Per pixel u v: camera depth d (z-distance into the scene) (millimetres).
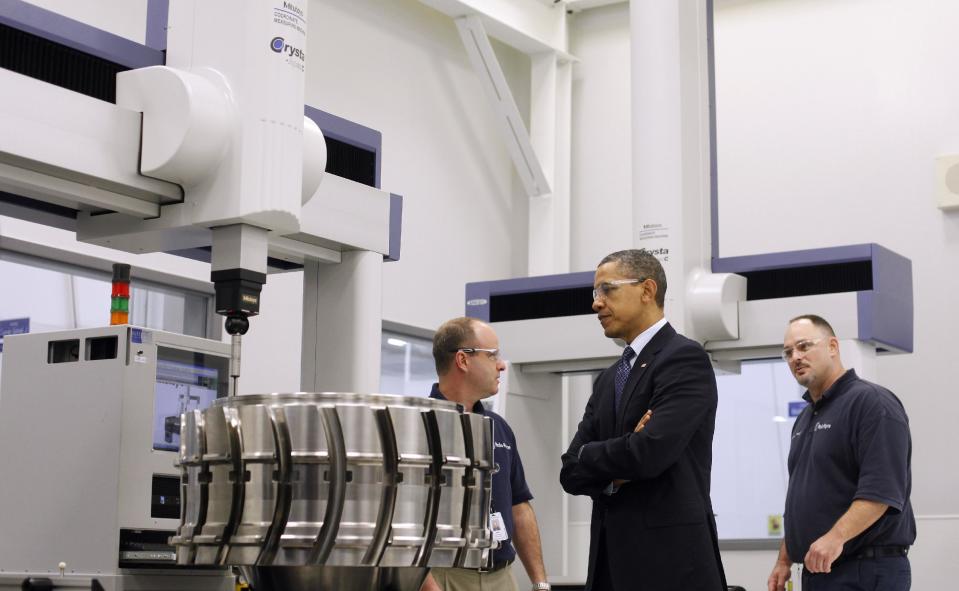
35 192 2066
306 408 1512
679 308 4996
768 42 6980
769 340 4965
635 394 2738
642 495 2676
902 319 5023
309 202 2572
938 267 6316
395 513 1522
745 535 6664
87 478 2225
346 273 2758
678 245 5047
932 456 6164
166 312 5438
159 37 2350
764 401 6707
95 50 2193
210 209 2070
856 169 6629
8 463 2328
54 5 4891
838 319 4812
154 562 2225
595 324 5328
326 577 1561
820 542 3422
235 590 2385
